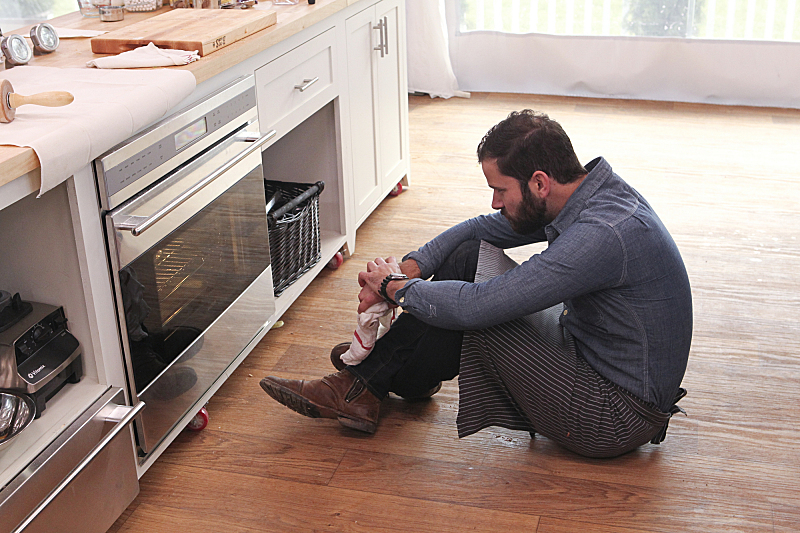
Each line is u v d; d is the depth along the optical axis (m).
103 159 1.35
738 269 2.63
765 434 1.84
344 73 2.56
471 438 1.85
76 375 1.46
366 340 1.75
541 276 1.48
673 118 4.27
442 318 1.57
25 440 1.31
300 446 1.84
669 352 1.57
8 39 1.65
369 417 1.81
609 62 4.62
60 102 1.28
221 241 1.83
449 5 4.74
